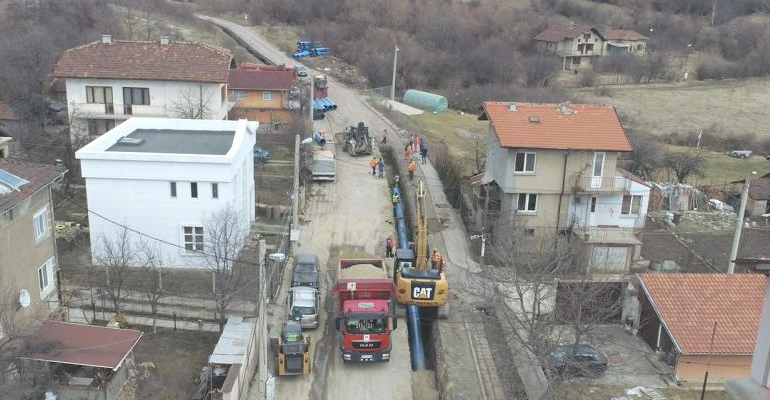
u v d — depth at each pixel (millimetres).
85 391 24156
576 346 28297
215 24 114438
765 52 114000
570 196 43000
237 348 28141
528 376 30188
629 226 44156
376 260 36625
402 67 96250
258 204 46438
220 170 35500
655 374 31219
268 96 64188
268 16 121000
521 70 102688
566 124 43312
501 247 36750
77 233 39125
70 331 25609
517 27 121250
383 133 63719
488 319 34875
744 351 30391
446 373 30438
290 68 68750
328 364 31375
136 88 51438
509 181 42438
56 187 45375
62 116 59875
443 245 43969
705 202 54969
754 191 55562
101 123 52438
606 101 92875
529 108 44406
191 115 51188
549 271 37000
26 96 59094
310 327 33469
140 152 36562
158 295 31547
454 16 119062
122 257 32125
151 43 53750
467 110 86000
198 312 32312
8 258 25906
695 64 116938
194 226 36312
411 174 53781
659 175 62344
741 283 33750
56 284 30328
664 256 44969
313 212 47875
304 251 41812
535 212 43250
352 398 29156
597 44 115375
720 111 91188
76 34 80625
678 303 32812
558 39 112562
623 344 33469
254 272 33906
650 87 103562
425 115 79562
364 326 30625
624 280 35781
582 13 138750
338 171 56312
